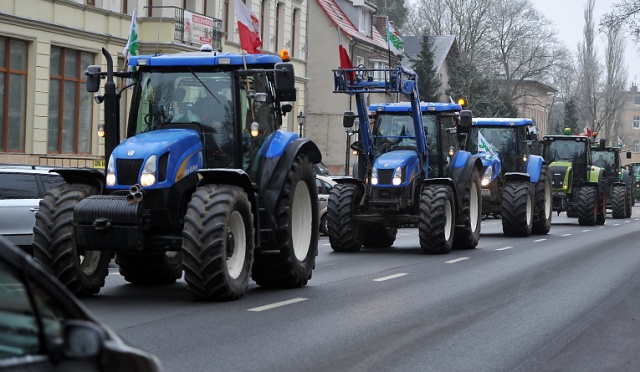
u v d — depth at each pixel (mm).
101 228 20828
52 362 6637
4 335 6785
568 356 16094
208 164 23453
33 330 6699
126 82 24438
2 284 6859
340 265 31766
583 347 16953
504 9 143875
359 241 37781
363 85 37000
